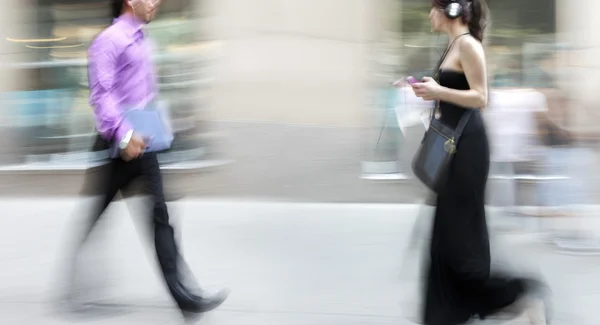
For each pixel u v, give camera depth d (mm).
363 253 5906
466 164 3633
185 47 8016
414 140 5484
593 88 7727
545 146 6531
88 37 8203
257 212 7383
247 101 8008
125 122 4027
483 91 3576
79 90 8258
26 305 4684
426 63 7891
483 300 3787
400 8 7906
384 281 5195
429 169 3672
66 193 8070
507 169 6520
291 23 7953
